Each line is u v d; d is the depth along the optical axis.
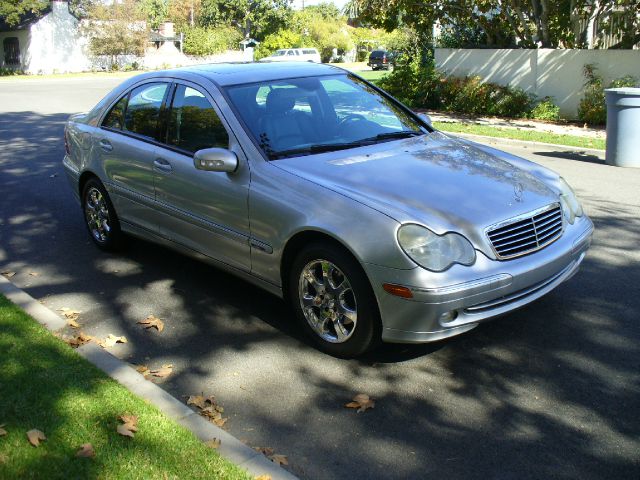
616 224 7.23
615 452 3.35
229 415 3.74
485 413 3.72
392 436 3.53
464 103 18.53
